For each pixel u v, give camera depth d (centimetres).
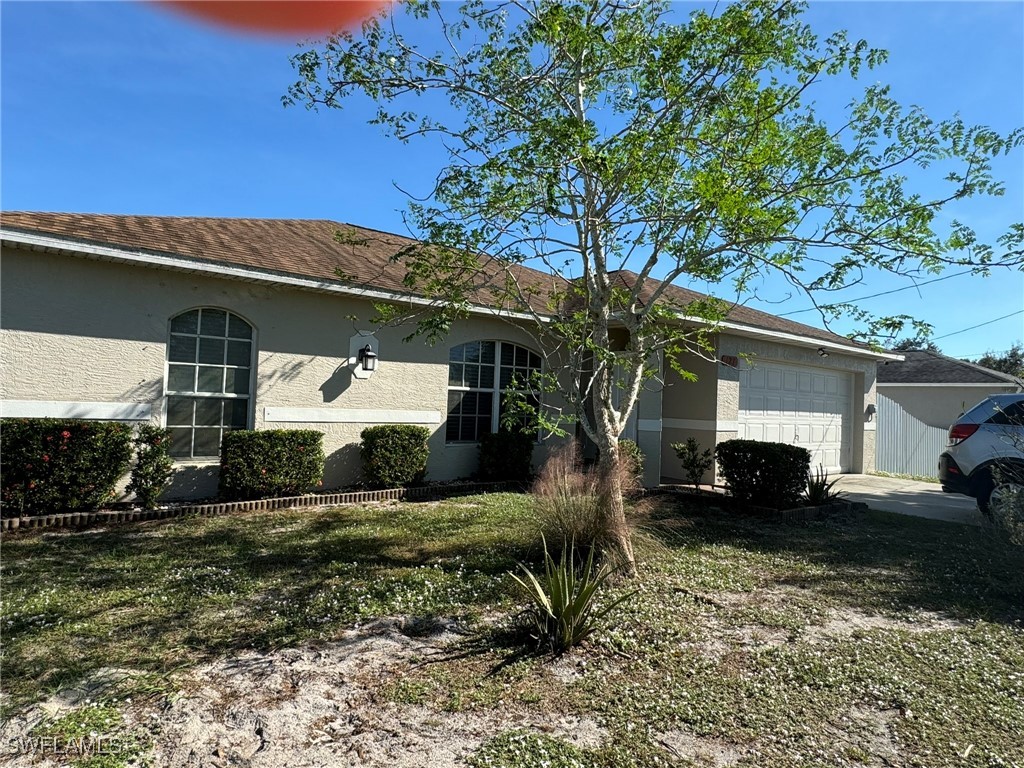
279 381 936
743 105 546
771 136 557
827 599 543
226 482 847
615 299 669
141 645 405
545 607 424
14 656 383
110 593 499
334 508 877
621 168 553
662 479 1323
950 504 1125
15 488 700
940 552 721
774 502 931
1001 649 440
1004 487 697
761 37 524
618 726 319
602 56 582
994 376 2223
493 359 1209
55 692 341
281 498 878
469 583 542
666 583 561
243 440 851
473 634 438
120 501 803
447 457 1131
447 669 382
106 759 279
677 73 557
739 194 518
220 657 392
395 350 1061
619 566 562
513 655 403
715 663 401
